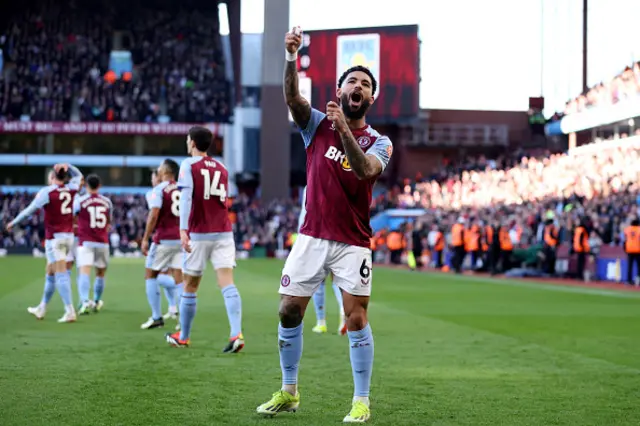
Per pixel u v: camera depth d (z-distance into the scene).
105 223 11.78
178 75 50.09
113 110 46.91
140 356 7.30
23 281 18.98
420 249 30.56
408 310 12.90
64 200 10.25
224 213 7.83
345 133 4.39
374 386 5.96
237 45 49.22
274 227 41.53
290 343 4.91
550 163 36.69
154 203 9.52
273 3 44.12
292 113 4.86
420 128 49.16
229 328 9.80
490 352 7.93
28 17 50.78
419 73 37.81
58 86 47.62
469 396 5.59
